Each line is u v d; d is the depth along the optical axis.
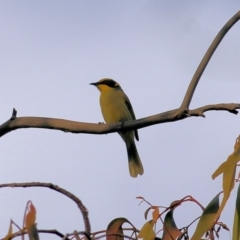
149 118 5.58
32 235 3.98
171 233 5.68
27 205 4.08
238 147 5.32
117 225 5.64
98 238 5.26
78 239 4.50
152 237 5.61
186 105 5.30
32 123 6.12
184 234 5.64
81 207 4.29
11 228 4.07
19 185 4.46
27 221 4.01
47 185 4.45
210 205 5.42
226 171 5.25
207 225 5.33
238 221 5.23
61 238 4.03
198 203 5.71
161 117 5.46
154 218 5.68
